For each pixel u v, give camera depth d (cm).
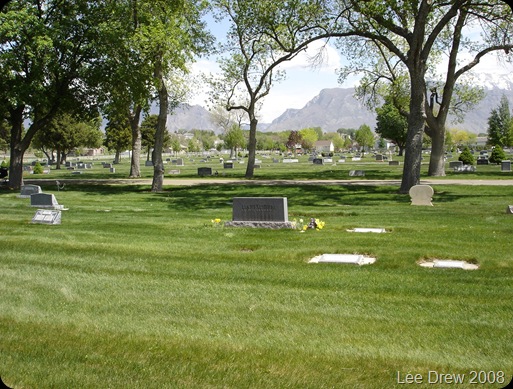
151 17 2820
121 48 2905
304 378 520
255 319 693
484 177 3516
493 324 653
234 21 3600
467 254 1037
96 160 10931
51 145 6919
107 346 604
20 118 3219
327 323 673
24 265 991
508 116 10425
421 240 1194
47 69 2953
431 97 3834
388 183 3262
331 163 6775
